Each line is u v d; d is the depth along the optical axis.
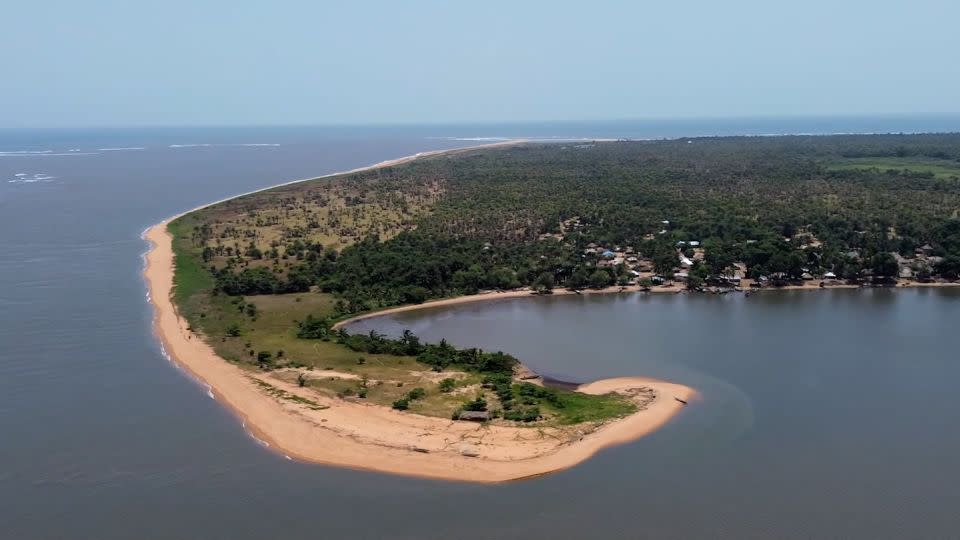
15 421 95.31
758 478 81.88
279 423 94.56
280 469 83.88
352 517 74.56
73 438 90.62
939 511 75.50
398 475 82.50
